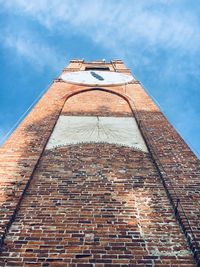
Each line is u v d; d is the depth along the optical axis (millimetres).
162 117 8766
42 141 7195
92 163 6527
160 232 4715
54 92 10766
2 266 4074
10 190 5441
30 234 4625
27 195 5488
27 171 5996
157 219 4992
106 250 4371
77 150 7043
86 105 9805
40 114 8844
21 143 7086
